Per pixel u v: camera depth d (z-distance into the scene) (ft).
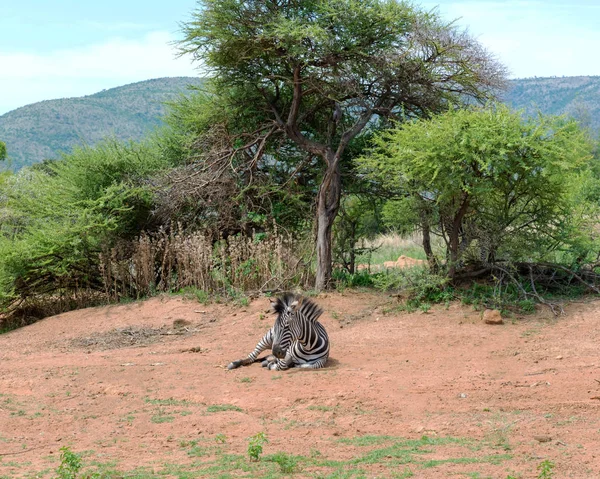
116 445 30.78
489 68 69.10
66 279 74.02
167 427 33.30
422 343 49.29
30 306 74.23
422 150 56.65
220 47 68.85
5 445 31.32
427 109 70.03
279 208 74.54
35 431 33.81
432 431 30.66
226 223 76.38
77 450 30.12
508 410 33.40
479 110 60.54
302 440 29.99
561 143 56.08
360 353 48.01
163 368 45.50
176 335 57.98
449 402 35.17
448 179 55.42
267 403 36.52
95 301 73.46
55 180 81.97
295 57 65.92
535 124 55.77
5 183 89.40
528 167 54.54
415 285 59.77
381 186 69.46
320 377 41.04
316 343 44.09
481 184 55.36
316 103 73.92
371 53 66.64
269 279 67.51
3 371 47.34
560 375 39.45
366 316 57.88
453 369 42.52
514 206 61.00
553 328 50.34
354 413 34.09
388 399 35.99
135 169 81.15
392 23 65.72
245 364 46.19
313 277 70.03
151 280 72.33
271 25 65.92
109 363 47.78
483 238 59.36
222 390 39.60
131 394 39.70
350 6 64.69
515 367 42.50
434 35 66.49
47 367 47.37
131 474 25.64
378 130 72.13
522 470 24.34
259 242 70.03
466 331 50.98
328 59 66.23
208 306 65.05
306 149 69.87
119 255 74.54
